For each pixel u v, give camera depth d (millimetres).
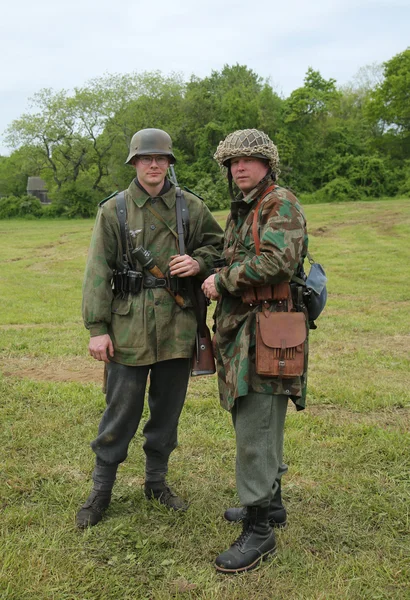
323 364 6203
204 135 50938
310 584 2520
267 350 2578
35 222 45688
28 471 3537
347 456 3738
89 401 4805
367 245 20250
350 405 4801
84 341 7402
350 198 44562
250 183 2705
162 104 52219
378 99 50000
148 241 2949
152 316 2928
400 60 49531
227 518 3043
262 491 2656
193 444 3943
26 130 51312
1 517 3033
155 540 2832
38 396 4941
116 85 51656
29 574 2537
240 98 50906
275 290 2654
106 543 2822
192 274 2934
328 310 9914
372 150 51562
